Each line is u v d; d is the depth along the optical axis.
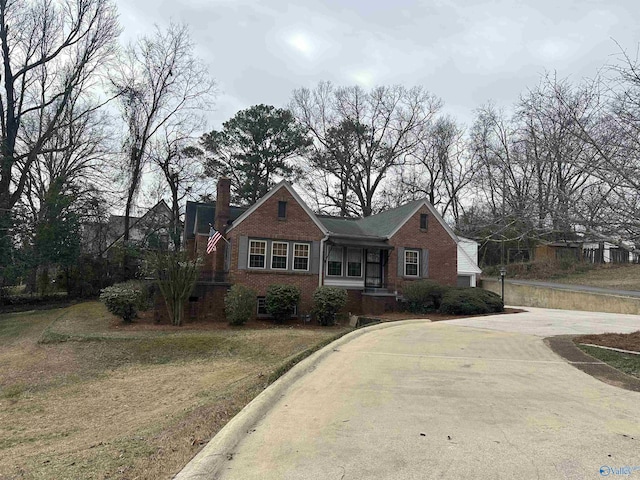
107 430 8.04
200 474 4.17
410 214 26.09
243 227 22.88
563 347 11.37
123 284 21.84
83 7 32.00
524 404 6.59
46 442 7.55
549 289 28.17
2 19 30.03
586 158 7.46
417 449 4.81
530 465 4.38
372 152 47.47
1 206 27.70
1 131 30.81
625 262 33.84
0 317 25.91
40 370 13.91
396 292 24.92
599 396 7.05
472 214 13.70
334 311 21.28
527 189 8.06
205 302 21.62
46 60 31.75
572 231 7.64
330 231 26.23
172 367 13.90
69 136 33.25
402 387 7.64
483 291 23.59
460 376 8.49
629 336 12.16
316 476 4.17
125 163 34.47
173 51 35.72
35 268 29.38
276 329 19.31
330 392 7.35
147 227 38.47
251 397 7.32
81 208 31.62
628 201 7.02
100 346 16.12
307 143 45.12
